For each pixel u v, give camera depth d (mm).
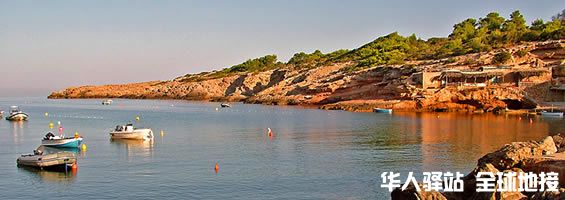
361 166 54156
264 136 82438
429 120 106188
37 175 50594
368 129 90438
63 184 46969
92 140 78250
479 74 135125
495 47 168500
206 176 49625
